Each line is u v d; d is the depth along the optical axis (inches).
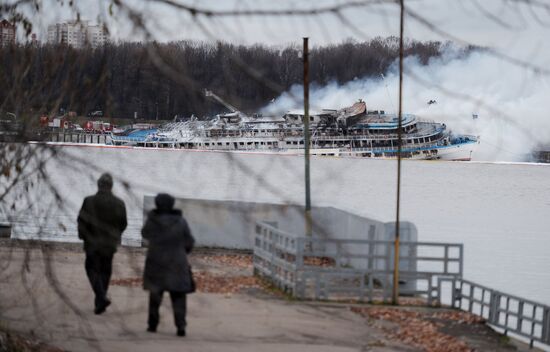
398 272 1258.6
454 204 6486.2
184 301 941.8
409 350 989.8
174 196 875.4
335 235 1535.4
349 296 1289.4
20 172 629.6
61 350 836.6
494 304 1160.8
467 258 2551.7
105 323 928.9
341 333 1039.6
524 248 3021.7
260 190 594.2
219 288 1206.9
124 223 745.0
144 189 611.8
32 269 881.5
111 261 967.0
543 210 6220.5
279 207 594.6
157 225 771.4
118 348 865.5
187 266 916.6
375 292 1282.0
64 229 747.4
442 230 3973.9
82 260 1294.3
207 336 957.2
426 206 6097.4
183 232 888.9
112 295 1032.2
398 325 1114.1
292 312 1126.4
